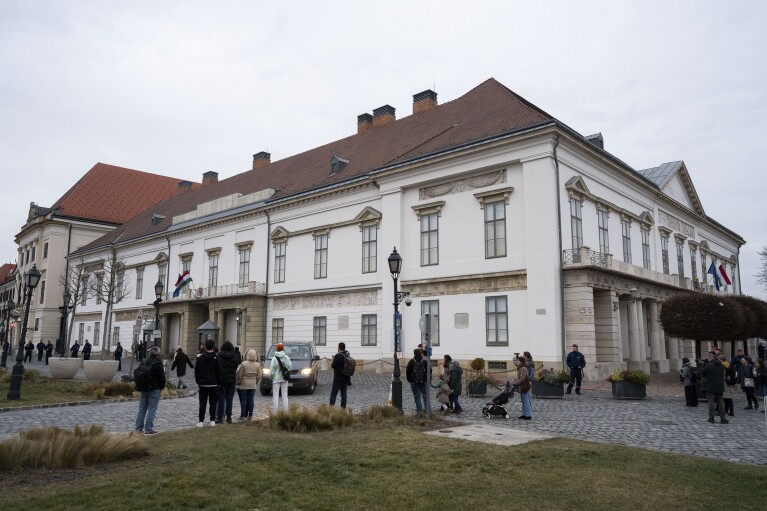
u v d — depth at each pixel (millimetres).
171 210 62594
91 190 76750
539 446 11359
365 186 37438
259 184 51125
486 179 31156
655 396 22109
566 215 29188
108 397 20984
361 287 36906
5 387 23016
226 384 14469
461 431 13375
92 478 8359
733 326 25172
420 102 43938
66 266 71000
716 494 7996
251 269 45688
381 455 10164
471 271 30984
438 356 31734
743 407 19375
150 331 48250
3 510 6738
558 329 27328
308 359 23828
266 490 7828
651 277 34406
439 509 7207
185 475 8516
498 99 35406
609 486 8328
